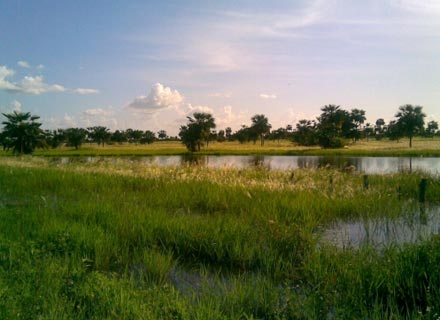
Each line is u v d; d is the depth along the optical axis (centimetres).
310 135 10606
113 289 537
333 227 1066
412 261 630
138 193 1512
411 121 8762
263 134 12656
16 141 7094
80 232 832
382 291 574
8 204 1284
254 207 1172
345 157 6159
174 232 877
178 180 1706
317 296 530
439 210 1305
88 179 1827
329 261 680
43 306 474
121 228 911
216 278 658
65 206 1170
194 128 8456
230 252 760
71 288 541
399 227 1066
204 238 820
